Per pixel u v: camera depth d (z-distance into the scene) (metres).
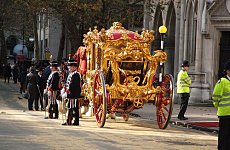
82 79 40.12
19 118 40.50
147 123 39.69
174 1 73.81
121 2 64.88
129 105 36.16
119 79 35.00
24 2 66.25
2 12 111.00
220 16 62.62
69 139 28.20
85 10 62.81
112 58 34.69
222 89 24.06
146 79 35.28
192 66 66.12
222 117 24.14
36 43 104.19
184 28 69.69
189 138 31.47
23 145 25.31
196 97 62.22
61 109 40.28
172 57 81.25
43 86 50.12
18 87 96.12
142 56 34.94
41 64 59.25
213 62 63.34
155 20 84.31
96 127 35.53
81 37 71.06
